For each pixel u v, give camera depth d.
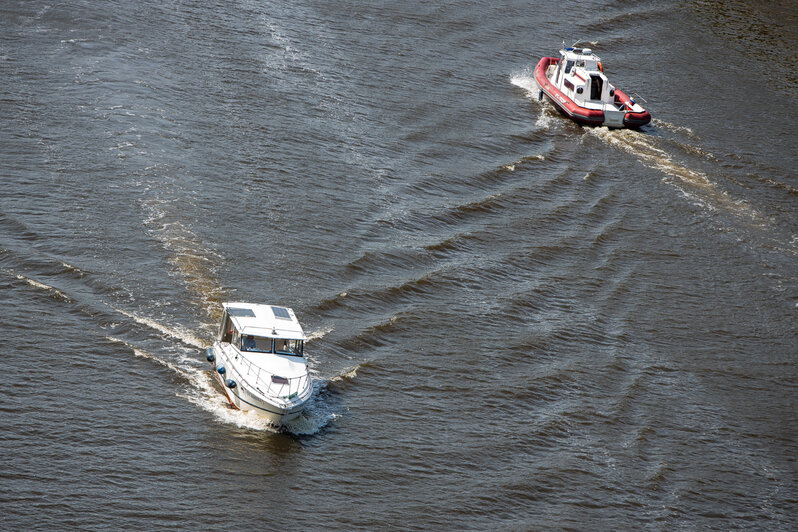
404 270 64.00
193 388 49.19
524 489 46.44
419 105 89.31
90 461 43.12
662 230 74.50
